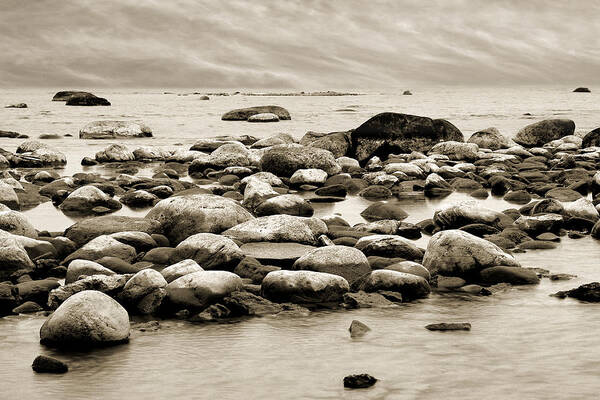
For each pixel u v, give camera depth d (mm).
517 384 5320
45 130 35125
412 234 11672
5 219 10578
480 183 18141
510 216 12797
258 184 14625
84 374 5785
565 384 5293
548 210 12883
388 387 5336
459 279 8859
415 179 18656
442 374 5586
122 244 9883
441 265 9219
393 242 9859
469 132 33219
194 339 6750
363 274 8781
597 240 11367
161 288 7879
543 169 20344
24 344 6656
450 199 16000
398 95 105250
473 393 5164
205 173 20125
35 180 18250
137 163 23234
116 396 5266
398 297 8094
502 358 5941
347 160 21188
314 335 6789
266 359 6086
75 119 42500
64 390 5406
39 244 9875
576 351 6078
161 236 10758
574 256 10219
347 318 7395
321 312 7648
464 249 9219
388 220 11719
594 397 5027
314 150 19406
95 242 9812
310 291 8047
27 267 9234
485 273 8992
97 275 8109
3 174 17578
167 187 15852
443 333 6746
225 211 11188
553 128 27844
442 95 105125
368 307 7805
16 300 7957
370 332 6840
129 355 6285
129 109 54594
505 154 22672
